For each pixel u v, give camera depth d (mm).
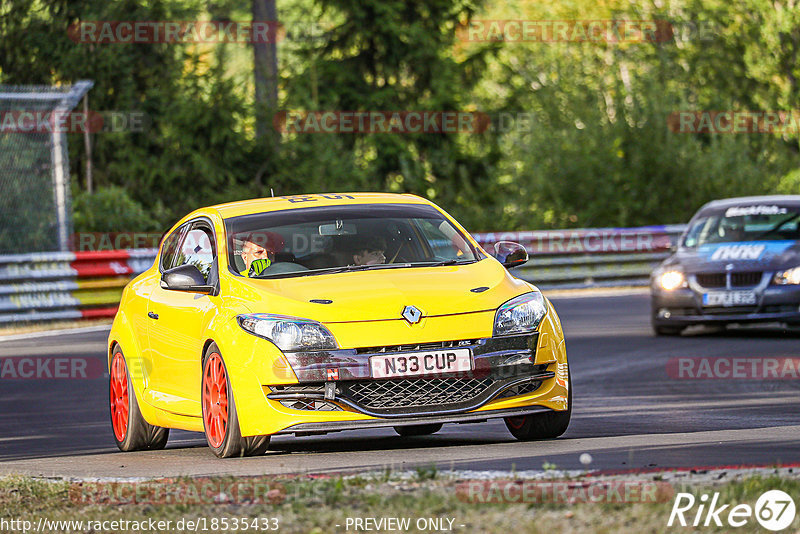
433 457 23094
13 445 30125
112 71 96875
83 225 76062
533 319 24719
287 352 23750
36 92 63906
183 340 26500
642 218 98688
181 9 100938
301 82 115812
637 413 31391
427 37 118688
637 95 101250
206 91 99688
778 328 52000
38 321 59406
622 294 72375
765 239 50781
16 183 71000
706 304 49125
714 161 98125
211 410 25281
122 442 29344
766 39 126438
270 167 101000
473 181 121250
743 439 24922
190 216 29641
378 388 23688
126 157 98812
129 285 31062
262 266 26062
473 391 24031
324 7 118562
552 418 25469
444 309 24219
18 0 98500
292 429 23609
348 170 103938
